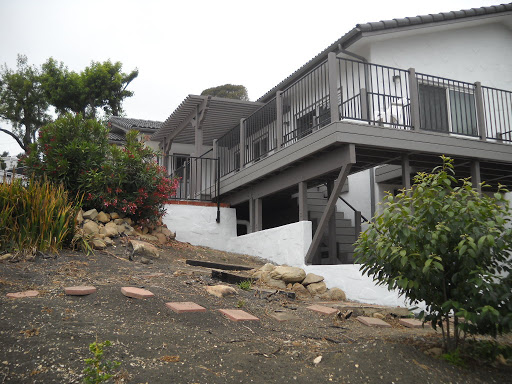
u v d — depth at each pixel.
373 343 3.90
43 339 3.20
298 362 3.49
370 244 4.09
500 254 3.67
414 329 5.17
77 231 6.67
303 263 7.93
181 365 3.11
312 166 8.09
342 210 11.43
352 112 9.98
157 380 2.85
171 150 16.72
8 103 23.28
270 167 9.02
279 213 12.78
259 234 9.70
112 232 7.61
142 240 8.42
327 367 3.41
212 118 13.36
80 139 8.41
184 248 9.15
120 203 8.46
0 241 5.71
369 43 9.95
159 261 7.32
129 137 9.20
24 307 3.75
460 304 3.62
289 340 4.09
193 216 10.98
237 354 3.46
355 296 6.92
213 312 4.47
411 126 7.67
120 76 22.70
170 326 3.85
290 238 8.43
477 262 3.64
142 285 4.95
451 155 7.88
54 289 4.44
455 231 3.57
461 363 3.63
